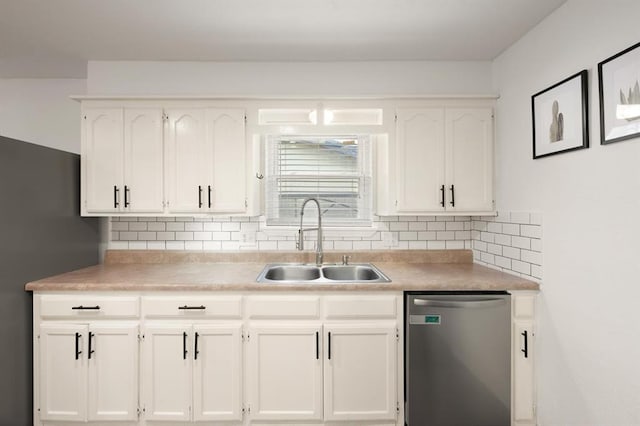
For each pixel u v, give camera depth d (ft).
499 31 7.02
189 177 7.96
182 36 7.28
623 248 4.81
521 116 7.15
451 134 7.99
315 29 7.02
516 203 7.29
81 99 7.84
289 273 8.46
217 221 8.92
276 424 6.63
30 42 7.50
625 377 4.80
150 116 7.90
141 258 8.81
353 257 8.91
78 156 8.04
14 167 6.29
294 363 6.57
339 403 6.57
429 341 6.51
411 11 6.36
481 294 6.66
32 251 6.68
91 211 7.94
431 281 6.74
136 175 7.91
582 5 5.54
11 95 9.39
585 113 5.38
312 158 9.21
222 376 6.56
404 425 6.65
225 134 7.95
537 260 6.63
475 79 8.58
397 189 8.02
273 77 8.61
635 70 4.55
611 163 4.99
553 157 6.18
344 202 9.21
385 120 8.03
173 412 6.53
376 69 8.63
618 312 4.90
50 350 6.54
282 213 9.18
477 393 6.53
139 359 6.59
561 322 6.00
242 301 6.63
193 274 7.46
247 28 6.97
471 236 9.07
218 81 8.59
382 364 6.59
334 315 6.60
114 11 6.32
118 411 6.53
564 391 5.93
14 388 6.25
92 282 6.63
